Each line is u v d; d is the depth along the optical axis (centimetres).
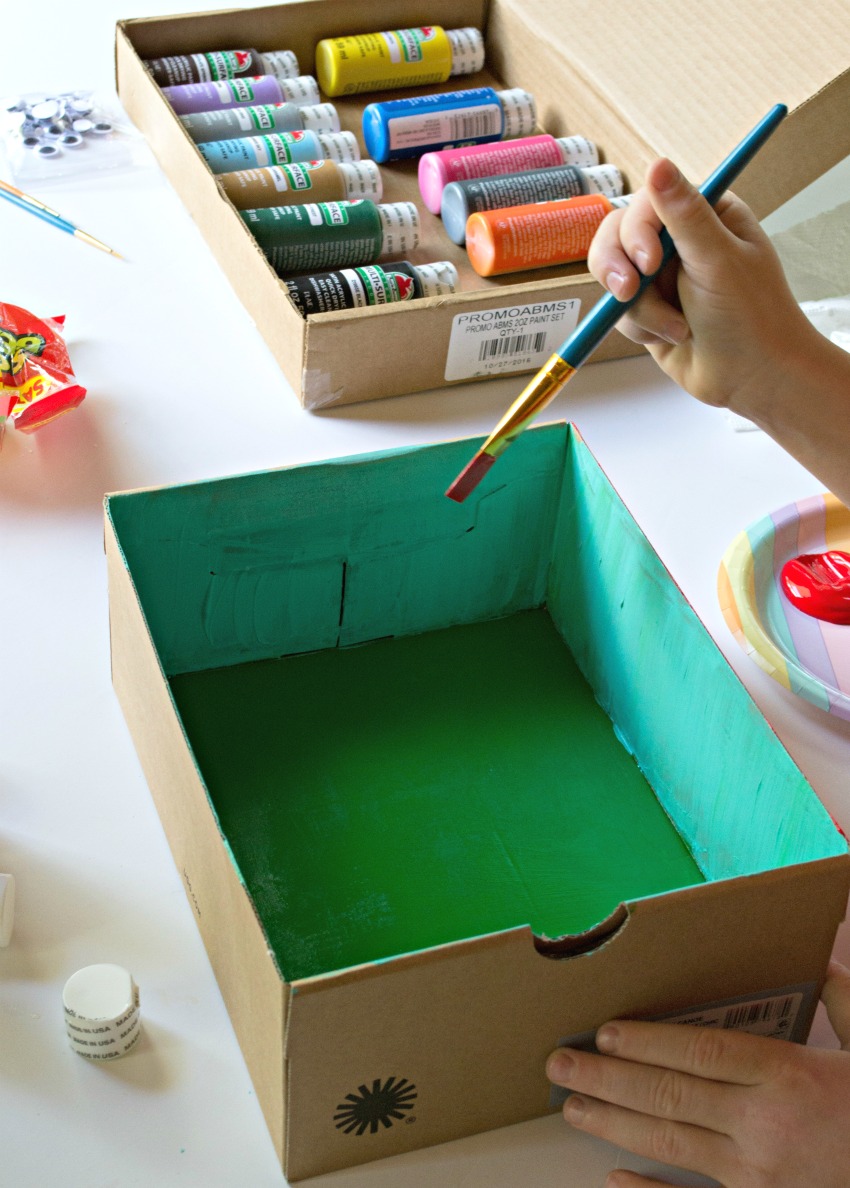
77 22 153
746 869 78
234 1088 69
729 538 102
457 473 91
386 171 131
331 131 131
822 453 84
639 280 75
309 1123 63
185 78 132
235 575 90
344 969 57
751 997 69
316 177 121
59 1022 70
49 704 86
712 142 114
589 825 86
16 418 102
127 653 80
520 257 116
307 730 90
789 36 114
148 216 127
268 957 58
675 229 73
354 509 90
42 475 102
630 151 123
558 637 99
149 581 89
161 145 129
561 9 133
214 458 105
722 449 110
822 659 93
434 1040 62
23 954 73
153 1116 67
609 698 93
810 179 115
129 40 132
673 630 82
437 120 130
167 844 79
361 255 118
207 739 88
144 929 75
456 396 112
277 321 109
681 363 84
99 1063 69
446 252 122
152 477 103
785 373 80
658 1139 65
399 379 110
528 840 84
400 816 84
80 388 104
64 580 95
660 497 105
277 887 79
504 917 79
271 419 109
